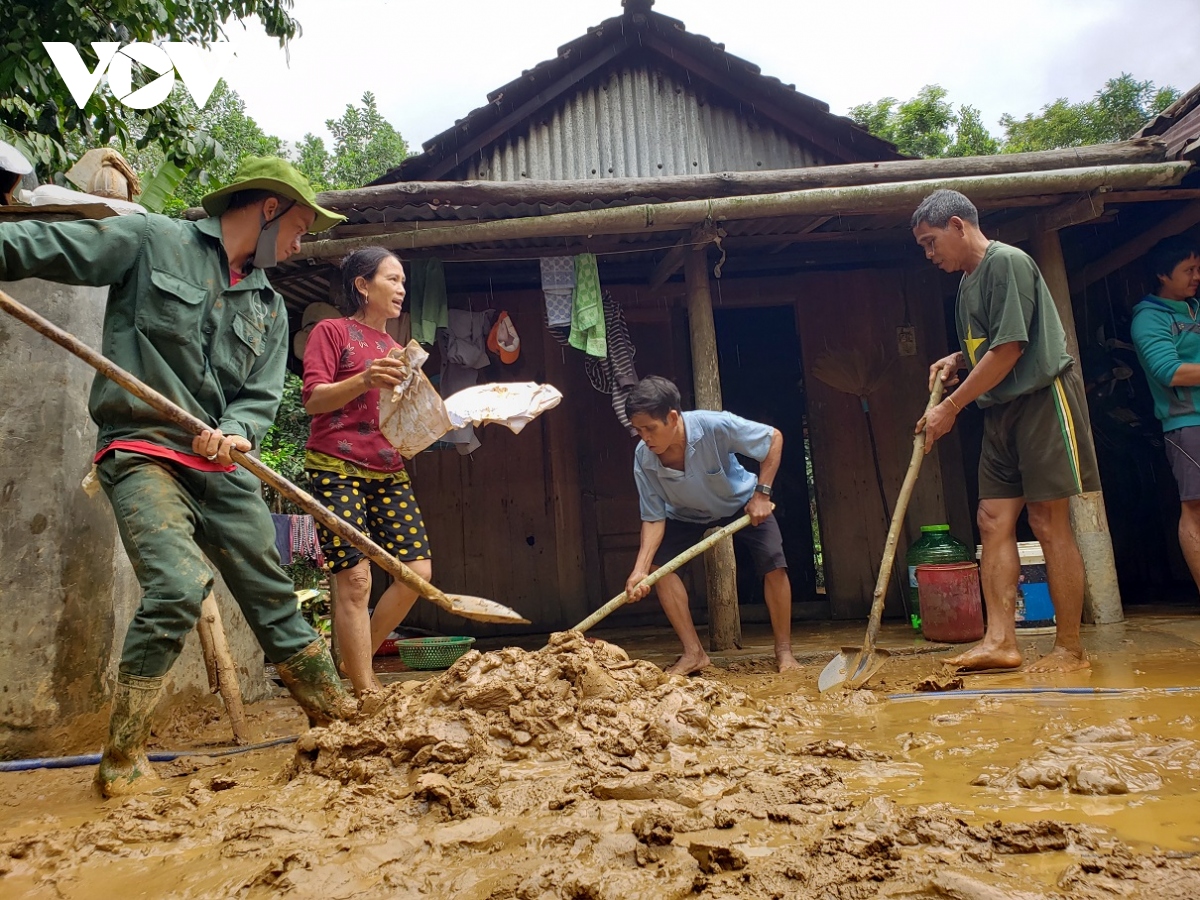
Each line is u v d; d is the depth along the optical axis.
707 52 7.19
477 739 2.31
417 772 2.22
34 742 2.92
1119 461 6.95
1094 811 1.78
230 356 2.77
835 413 7.06
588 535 7.03
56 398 3.09
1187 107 6.18
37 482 3.03
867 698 3.26
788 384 10.34
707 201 5.11
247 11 6.52
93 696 3.09
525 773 2.19
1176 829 1.65
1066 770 2.00
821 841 1.60
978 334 3.88
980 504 4.04
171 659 2.46
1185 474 4.41
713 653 5.02
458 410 3.45
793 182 5.34
